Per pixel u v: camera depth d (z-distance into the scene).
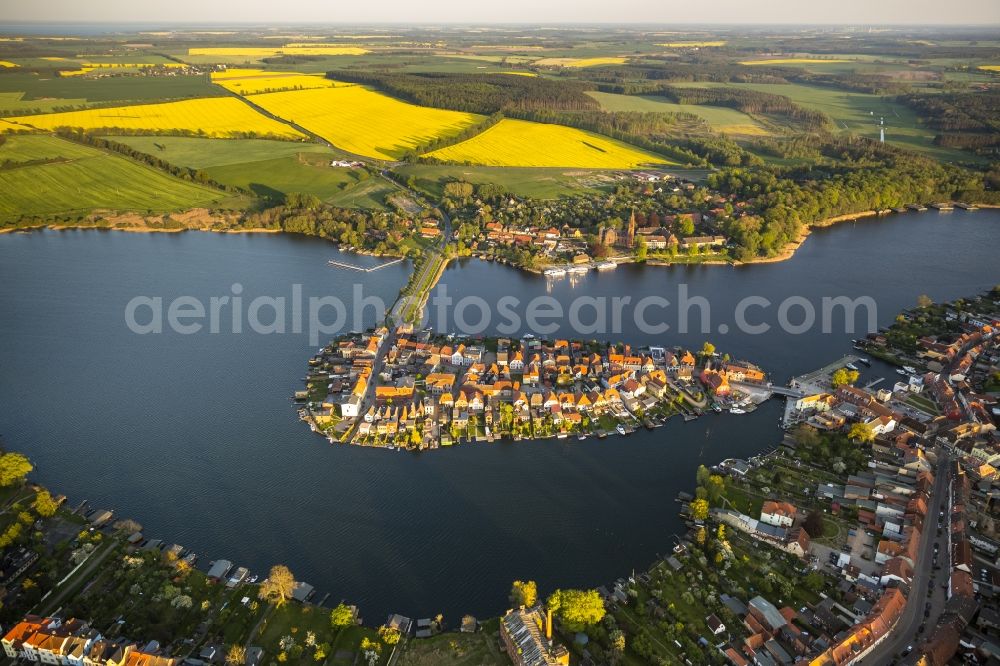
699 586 171.38
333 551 185.25
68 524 189.62
